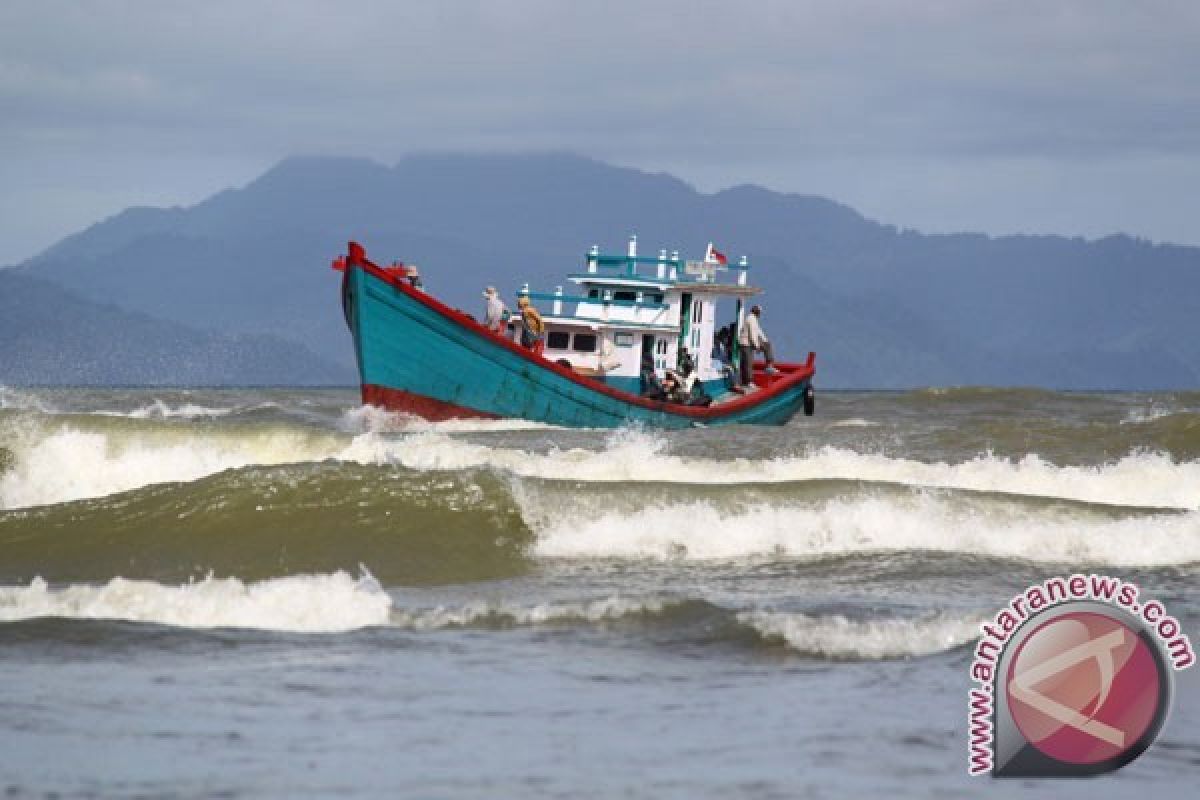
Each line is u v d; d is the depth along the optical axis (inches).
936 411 6643.7
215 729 1278.3
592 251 4980.3
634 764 1205.7
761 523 2373.3
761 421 5182.1
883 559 2287.2
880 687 1466.5
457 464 2960.1
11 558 2170.3
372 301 4281.5
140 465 3006.9
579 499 2381.9
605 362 4680.1
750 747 1256.2
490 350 4409.5
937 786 1170.0
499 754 1224.2
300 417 5044.3
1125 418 6151.6
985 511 2485.2
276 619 1708.9
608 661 1557.6
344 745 1240.8
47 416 3021.7
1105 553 2396.7
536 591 2012.8
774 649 1615.4
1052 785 1187.3
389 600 1760.6
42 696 1364.4
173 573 2113.7
